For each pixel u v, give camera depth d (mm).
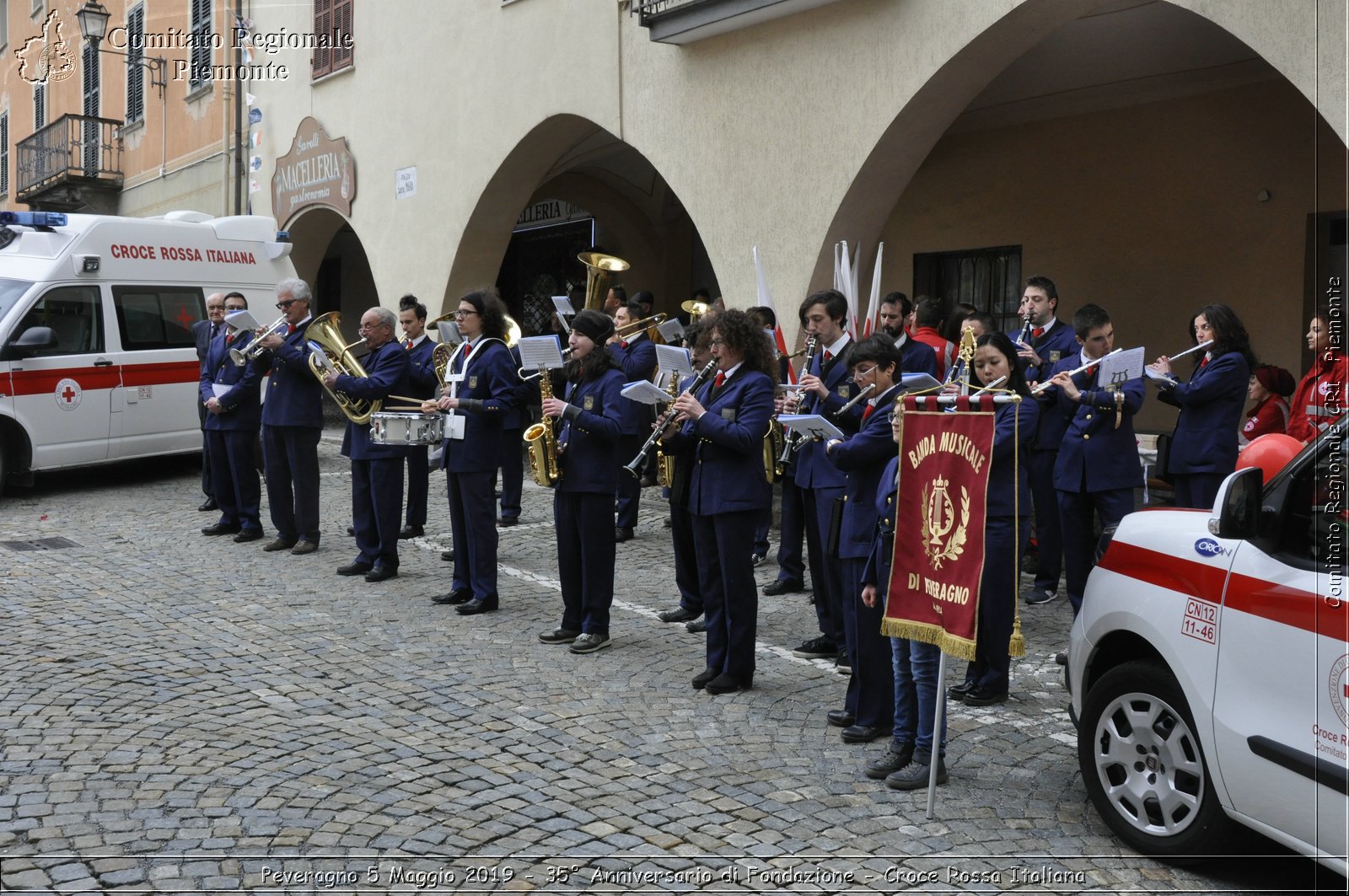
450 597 7855
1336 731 3506
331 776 4840
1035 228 12203
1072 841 4383
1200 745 4023
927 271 13406
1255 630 3812
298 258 18250
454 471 7598
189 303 12906
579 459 6770
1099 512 7203
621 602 8023
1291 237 10203
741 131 10766
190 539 9852
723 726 5609
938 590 4652
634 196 17656
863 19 9625
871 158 9648
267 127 18422
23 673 6102
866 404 6395
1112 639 4508
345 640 6922
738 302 10891
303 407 9273
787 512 8172
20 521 10492
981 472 4512
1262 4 7352
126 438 12305
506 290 20609
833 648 6855
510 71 13602
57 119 24047
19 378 11453
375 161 16078
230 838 4250
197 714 5555
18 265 11789
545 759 5109
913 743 5020
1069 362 7578
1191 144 10875
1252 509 3904
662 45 11547
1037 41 8953
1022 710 5902
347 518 10844
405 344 10117
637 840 4324
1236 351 6957
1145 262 11289
